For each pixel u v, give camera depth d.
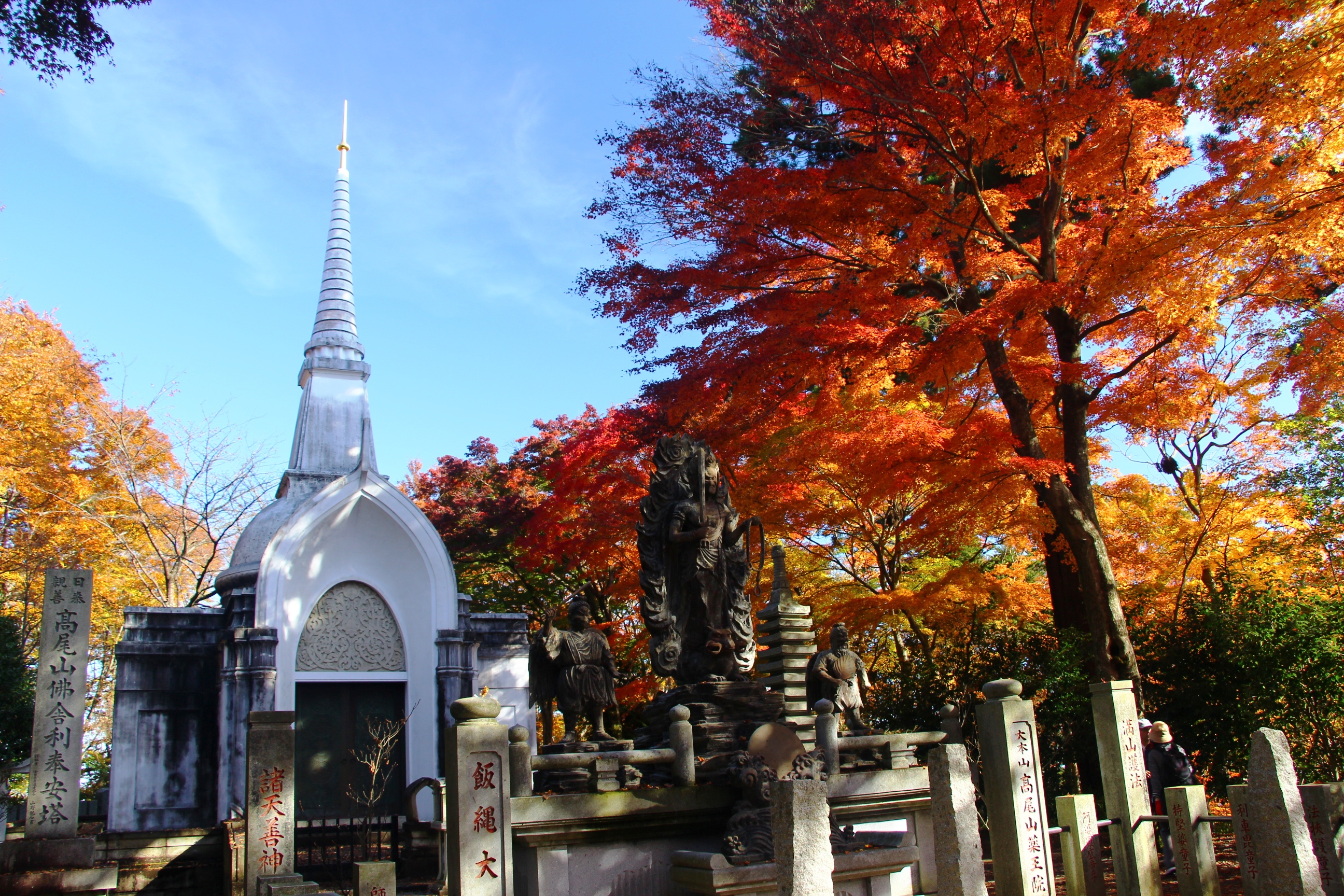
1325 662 17.36
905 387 19.25
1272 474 23.72
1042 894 9.12
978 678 20.41
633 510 23.03
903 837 12.64
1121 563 21.72
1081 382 18.77
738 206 18.70
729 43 18.78
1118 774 10.83
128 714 23.59
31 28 11.59
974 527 19.05
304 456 31.59
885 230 19.80
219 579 27.72
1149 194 17.53
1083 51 18.86
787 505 20.78
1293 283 15.83
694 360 19.58
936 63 16.92
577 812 10.81
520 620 28.83
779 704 13.18
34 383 32.81
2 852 14.41
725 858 10.62
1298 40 14.61
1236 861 15.16
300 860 19.98
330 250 34.59
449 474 35.22
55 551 32.34
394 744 25.44
